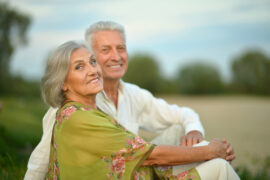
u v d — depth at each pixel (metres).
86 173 1.74
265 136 6.75
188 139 2.49
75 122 1.76
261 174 3.54
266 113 11.01
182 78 21.38
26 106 7.39
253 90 21.08
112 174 1.74
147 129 3.05
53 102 1.91
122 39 2.74
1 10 11.54
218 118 9.88
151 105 2.95
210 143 2.03
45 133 2.11
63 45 1.90
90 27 2.76
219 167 1.93
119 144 1.75
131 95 2.85
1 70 12.06
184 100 16.89
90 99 1.98
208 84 21.12
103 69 2.68
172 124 2.96
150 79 20.17
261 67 20.95
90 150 1.74
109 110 2.62
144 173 1.89
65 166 1.77
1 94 11.77
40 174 2.11
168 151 1.82
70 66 1.87
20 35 12.09
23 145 3.83
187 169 2.00
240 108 12.66
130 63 20.05
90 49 1.99
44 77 1.90
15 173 2.69
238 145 5.82
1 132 3.75
